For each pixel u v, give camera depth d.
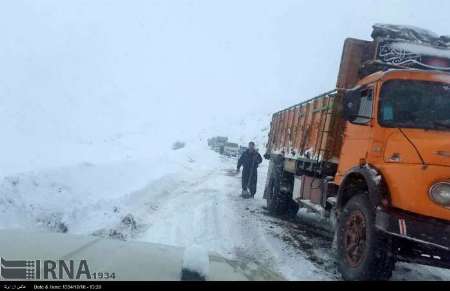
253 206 13.14
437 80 6.76
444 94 6.68
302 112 11.02
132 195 12.45
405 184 5.51
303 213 12.73
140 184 15.69
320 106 9.38
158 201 12.71
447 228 5.22
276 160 12.60
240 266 2.37
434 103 6.60
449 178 5.26
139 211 10.75
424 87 6.71
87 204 10.20
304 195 9.60
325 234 9.66
